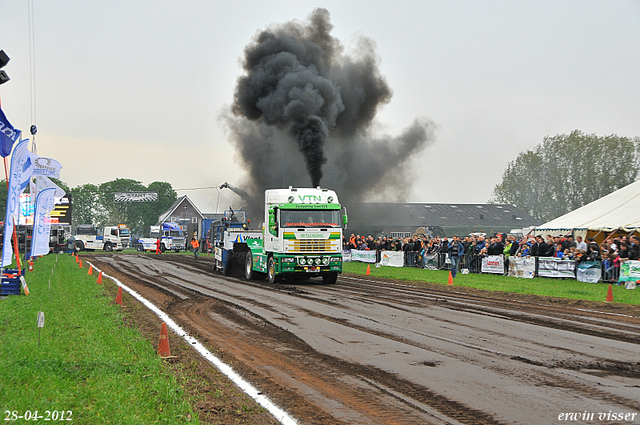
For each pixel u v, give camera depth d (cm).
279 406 579
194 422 512
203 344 897
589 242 2167
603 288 1844
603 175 7219
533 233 3045
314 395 621
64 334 929
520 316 1230
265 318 1189
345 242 3897
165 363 749
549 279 2164
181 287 1888
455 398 612
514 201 8231
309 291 1780
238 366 752
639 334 1010
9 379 640
